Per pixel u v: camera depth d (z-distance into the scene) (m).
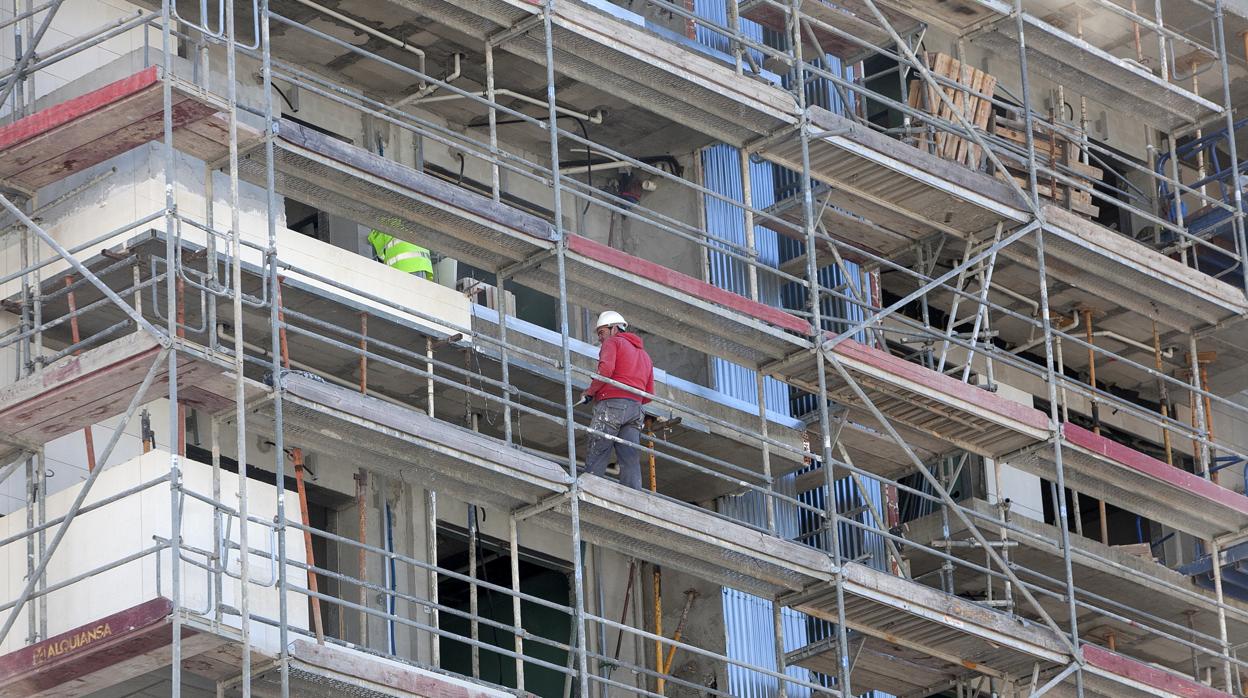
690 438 68.44
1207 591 78.94
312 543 65.06
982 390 70.38
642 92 67.94
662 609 70.62
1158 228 84.50
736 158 73.62
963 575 76.56
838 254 72.94
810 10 73.88
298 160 58.31
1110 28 84.00
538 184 73.19
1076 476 74.44
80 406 54.66
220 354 53.50
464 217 61.06
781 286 75.50
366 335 61.81
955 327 82.81
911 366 68.94
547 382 65.62
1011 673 70.56
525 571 72.31
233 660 53.94
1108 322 82.50
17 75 57.91
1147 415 77.69
